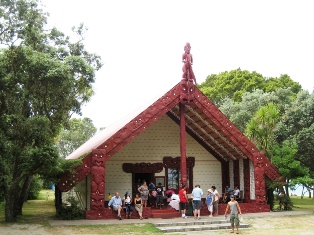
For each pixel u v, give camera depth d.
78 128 71.81
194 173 27.38
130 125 21.45
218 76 58.19
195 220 19.48
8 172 18.81
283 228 17.98
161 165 26.50
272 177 24.44
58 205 23.02
